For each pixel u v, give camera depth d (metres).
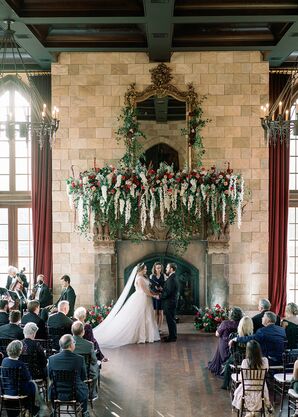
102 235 14.35
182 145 14.66
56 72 14.82
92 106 14.85
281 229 15.43
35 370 8.30
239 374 8.68
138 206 13.70
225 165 14.81
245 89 14.76
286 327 9.30
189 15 11.09
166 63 14.74
